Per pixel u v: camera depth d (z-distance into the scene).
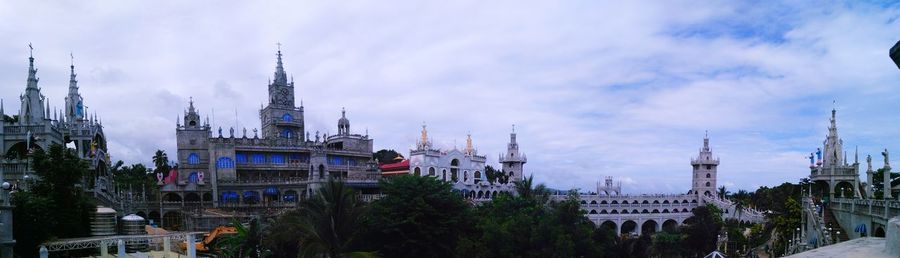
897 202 41.41
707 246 105.62
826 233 53.78
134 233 62.19
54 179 49.22
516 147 144.88
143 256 53.34
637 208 142.25
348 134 127.75
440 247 59.88
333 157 120.00
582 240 59.88
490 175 160.50
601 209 137.12
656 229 142.00
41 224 44.72
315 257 50.09
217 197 104.88
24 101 73.44
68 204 50.03
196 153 112.88
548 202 87.94
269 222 67.00
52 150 50.25
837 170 65.69
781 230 84.88
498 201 79.62
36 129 69.94
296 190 106.19
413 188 62.12
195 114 114.88
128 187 119.00
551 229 57.66
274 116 122.19
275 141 116.50
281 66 126.25
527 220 60.44
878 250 8.53
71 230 49.84
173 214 97.75
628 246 74.44
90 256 51.81
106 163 84.25
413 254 58.25
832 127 70.50
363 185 104.19
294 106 127.12
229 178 108.06
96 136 85.50
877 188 83.75
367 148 131.00
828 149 70.56
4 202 39.94
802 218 69.12
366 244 58.28
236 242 60.34
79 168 51.81
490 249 56.22
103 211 57.50
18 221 43.44
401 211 59.41
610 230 70.12
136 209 94.44
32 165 53.25
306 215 50.16
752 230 114.25
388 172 124.81
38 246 44.56
